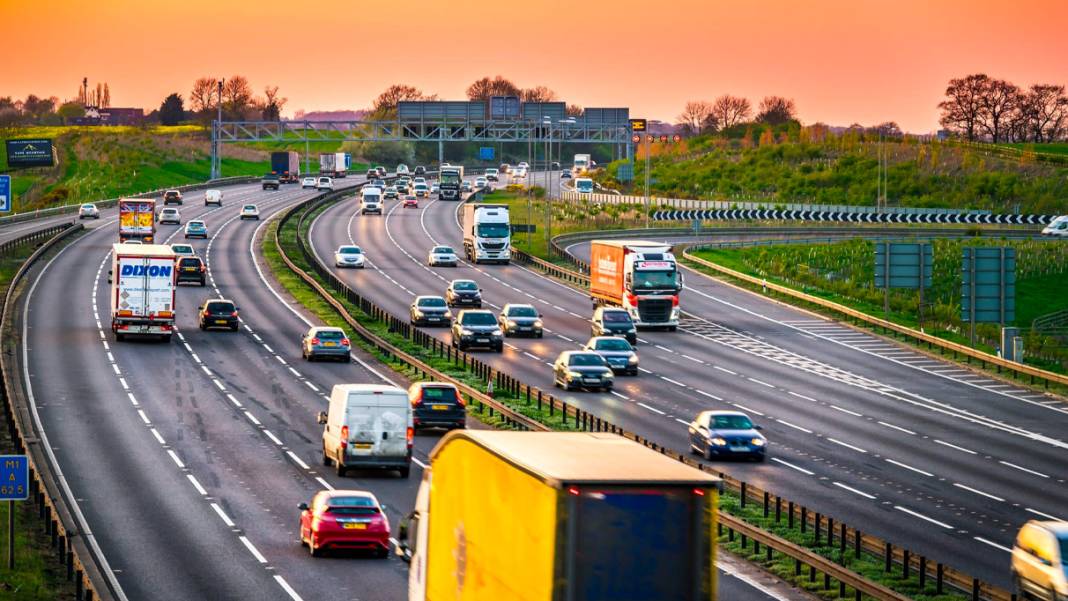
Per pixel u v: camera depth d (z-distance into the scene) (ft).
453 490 258.16
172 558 430.61
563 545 203.92
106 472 562.66
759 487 550.77
